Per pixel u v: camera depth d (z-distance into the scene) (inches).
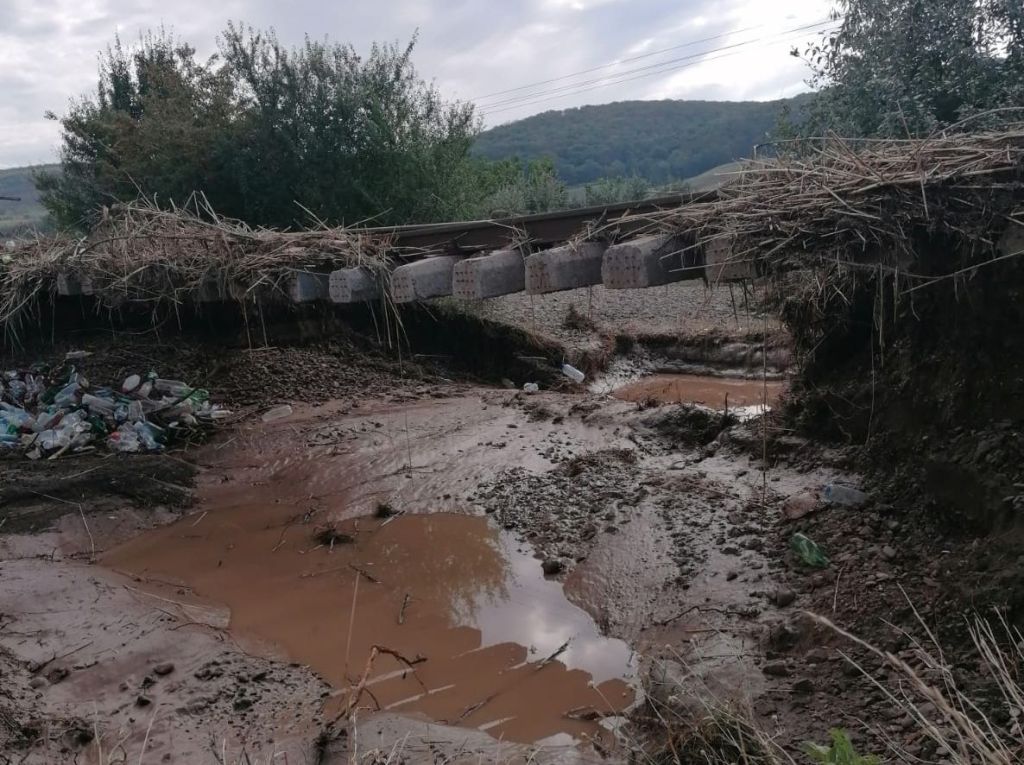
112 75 952.3
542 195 853.2
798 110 411.8
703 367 516.7
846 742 117.4
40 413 353.1
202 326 438.9
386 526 261.3
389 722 165.6
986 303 181.0
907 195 169.9
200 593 229.9
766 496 235.5
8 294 416.8
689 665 171.0
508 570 227.8
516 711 169.3
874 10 358.3
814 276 231.6
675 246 219.6
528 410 353.1
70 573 235.0
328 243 335.3
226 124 684.1
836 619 174.6
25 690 179.5
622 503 251.3
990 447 176.6
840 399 242.1
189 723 169.5
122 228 398.9
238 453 331.9
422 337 498.6
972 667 147.8
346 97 636.1
